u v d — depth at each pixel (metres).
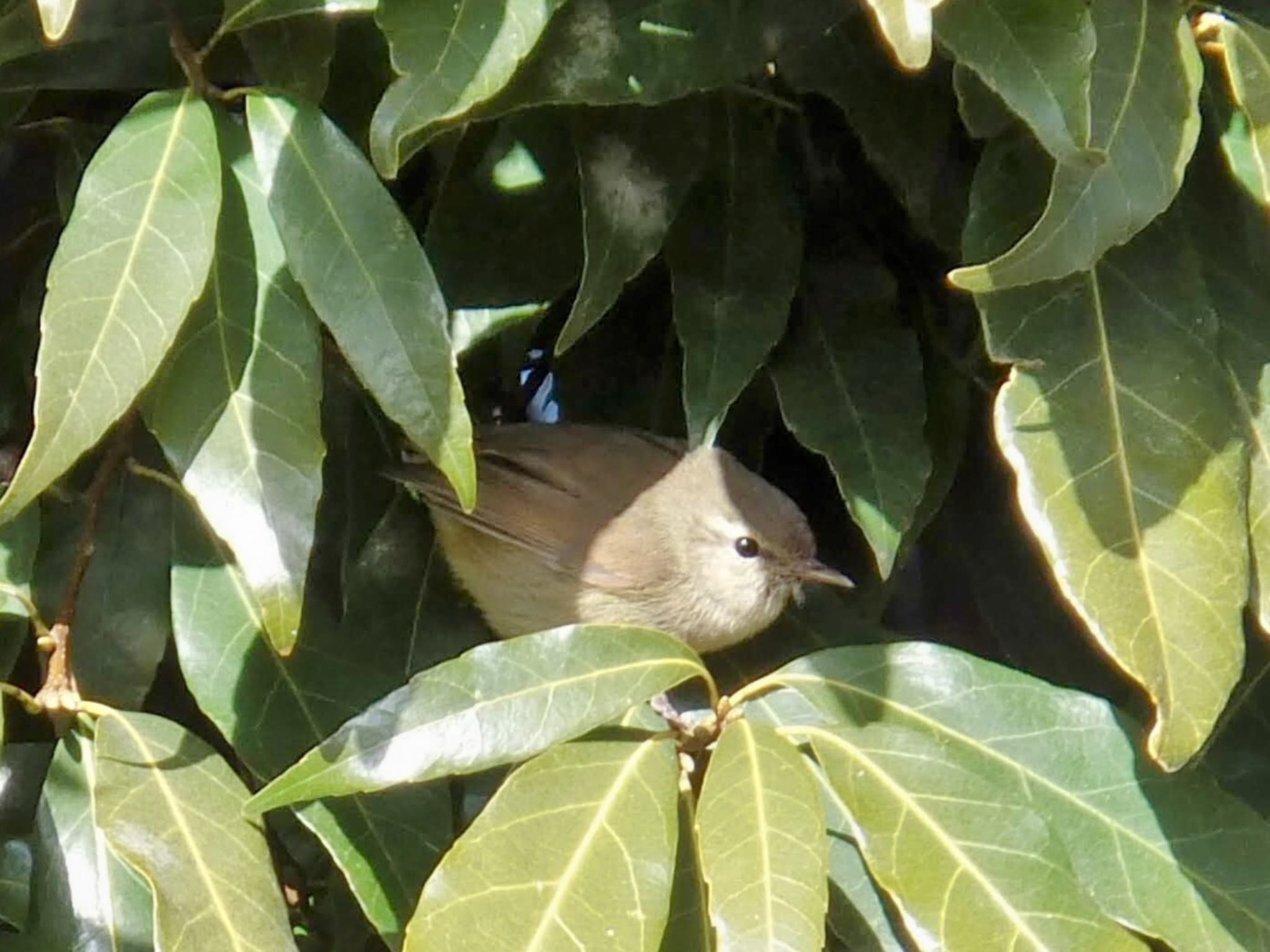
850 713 3.29
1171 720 2.82
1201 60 3.09
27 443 4.10
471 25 2.80
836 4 3.33
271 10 3.14
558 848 2.89
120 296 2.87
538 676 3.08
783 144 3.96
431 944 2.78
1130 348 3.06
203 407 3.01
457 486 2.91
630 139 3.52
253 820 3.19
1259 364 3.28
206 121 3.07
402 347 2.93
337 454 4.14
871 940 3.31
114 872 3.26
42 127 3.80
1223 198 3.41
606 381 4.49
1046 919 2.87
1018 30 2.77
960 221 3.72
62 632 3.35
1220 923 3.07
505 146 3.70
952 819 2.97
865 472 3.60
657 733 3.13
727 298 3.65
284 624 2.93
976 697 3.30
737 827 2.87
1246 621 3.79
